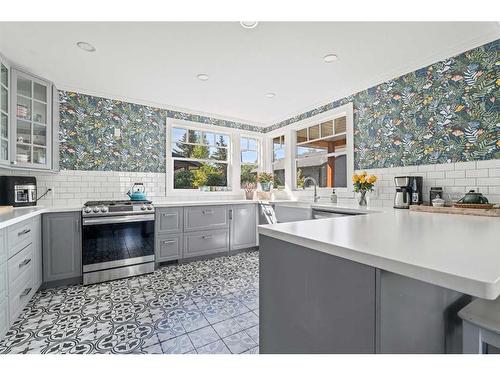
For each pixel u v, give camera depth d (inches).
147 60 98.8
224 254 151.6
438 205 85.3
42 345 64.1
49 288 101.9
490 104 82.9
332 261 33.9
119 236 114.6
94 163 132.2
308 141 162.9
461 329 38.9
